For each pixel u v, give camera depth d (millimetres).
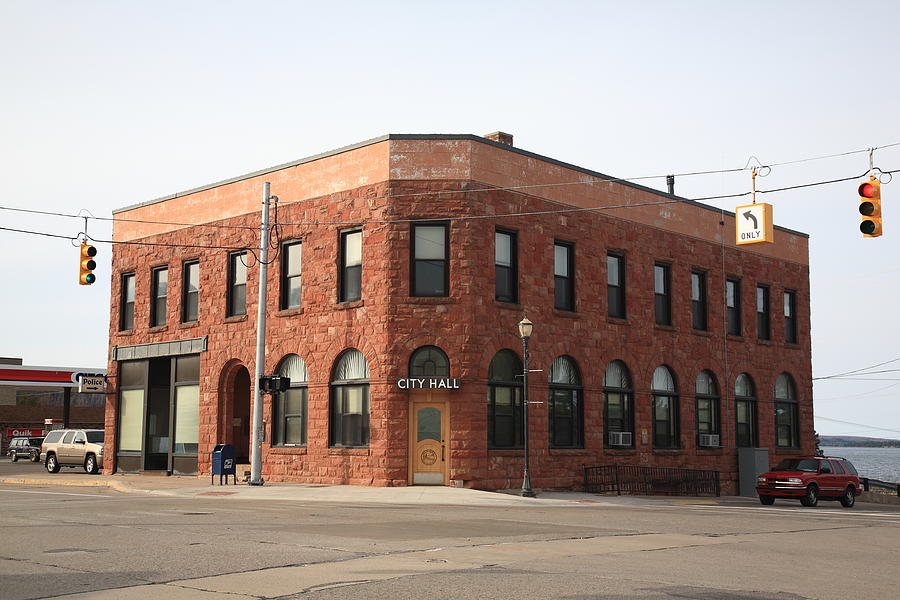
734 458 37906
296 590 9758
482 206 29219
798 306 42625
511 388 29953
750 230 22094
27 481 34531
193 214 36000
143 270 38000
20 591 9625
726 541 15344
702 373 37312
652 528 17453
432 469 28406
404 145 29438
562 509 22875
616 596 9656
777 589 10445
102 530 15250
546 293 31031
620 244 33969
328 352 30484
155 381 37719
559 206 31766
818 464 31297
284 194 32625
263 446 32062
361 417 29656
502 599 9398
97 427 78000
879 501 41312
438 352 28781
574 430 31859
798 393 41938
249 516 18344
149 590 9727
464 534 15414
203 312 35156
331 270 30750
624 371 33938
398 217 29156
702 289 37781
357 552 12766
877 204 18672
